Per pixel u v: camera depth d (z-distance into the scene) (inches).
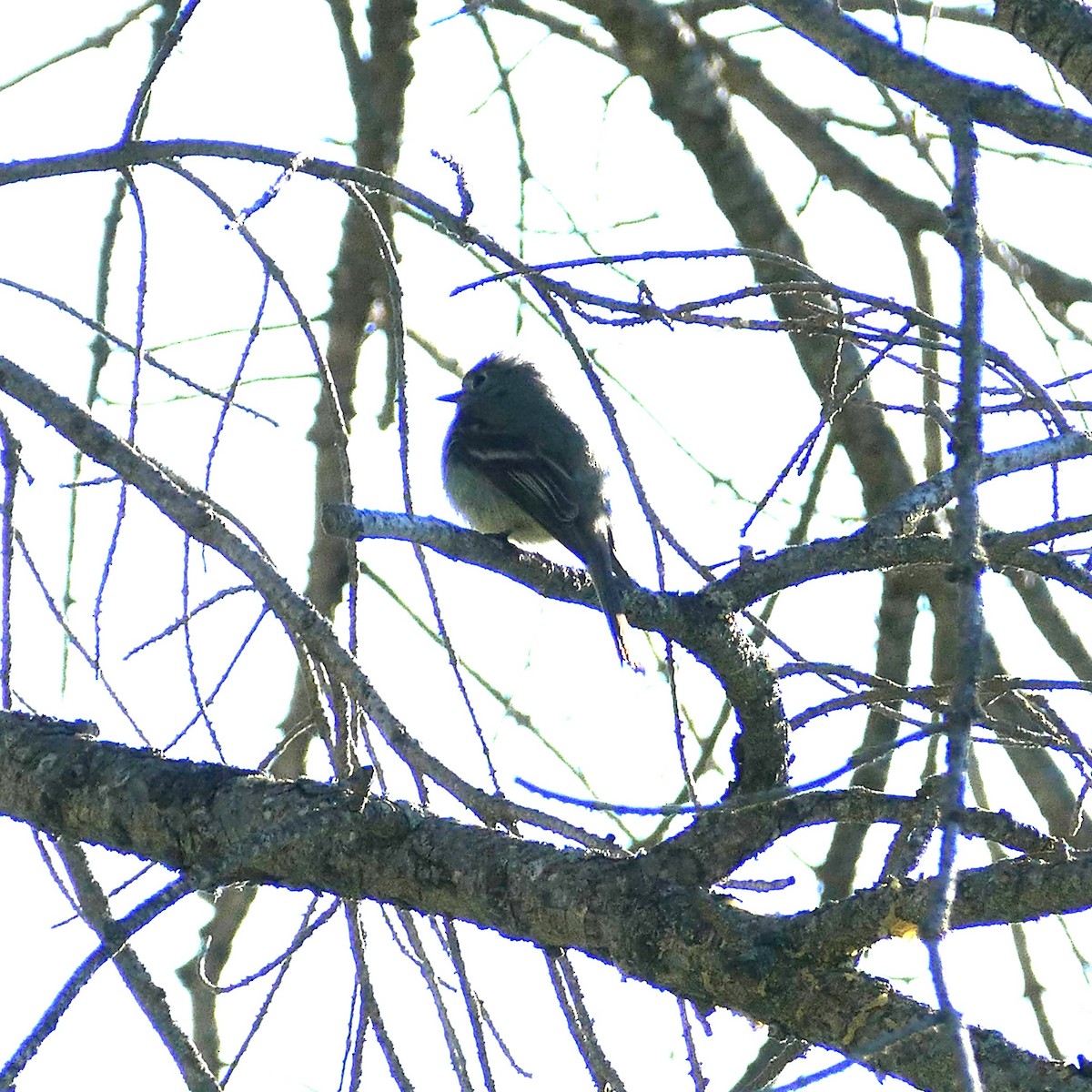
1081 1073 278.4
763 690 396.2
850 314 377.1
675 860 338.6
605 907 321.7
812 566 395.2
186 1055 369.1
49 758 365.7
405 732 305.1
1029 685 382.6
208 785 353.7
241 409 402.0
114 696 383.9
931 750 657.0
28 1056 249.0
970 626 244.2
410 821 344.8
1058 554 396.5
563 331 355.3
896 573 674.8
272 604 314.7
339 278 659.4
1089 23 373.4
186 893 263.6
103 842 358.9
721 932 310.2
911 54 343.6
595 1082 327.0
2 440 380.2
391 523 371.2
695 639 386.6
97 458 336.2
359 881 341.1
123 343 403.5
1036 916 304.2
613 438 356.5
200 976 375.2
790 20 353.7
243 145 377.4
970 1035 286.2
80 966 255.6
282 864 345.4
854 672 389.7
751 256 362.0
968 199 296.8
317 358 377.7
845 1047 294.7
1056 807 639.8
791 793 298.5
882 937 299.9
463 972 335.3
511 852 336.5
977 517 255.6
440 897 336.8
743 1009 305.4
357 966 343.3
